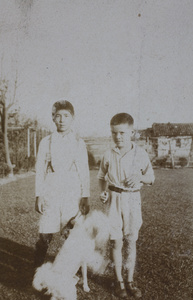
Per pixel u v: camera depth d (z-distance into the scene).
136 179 1.84
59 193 2.05
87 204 2.11
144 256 2.20
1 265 2.12
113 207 1.90
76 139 2.15
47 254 2.24
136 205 1.88
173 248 2.29
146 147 4.28
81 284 1.98
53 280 1.92
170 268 2.09
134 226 1.89
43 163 2.07
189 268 2.05
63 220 2.06
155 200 3.18
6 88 3.03
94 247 2.09
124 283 1.94
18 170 4.73
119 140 1.89
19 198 3.22
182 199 3.16
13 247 2.32
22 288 1.92
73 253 2.01
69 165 2.07
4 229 2.56
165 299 1.80
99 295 1.86
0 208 2.94
